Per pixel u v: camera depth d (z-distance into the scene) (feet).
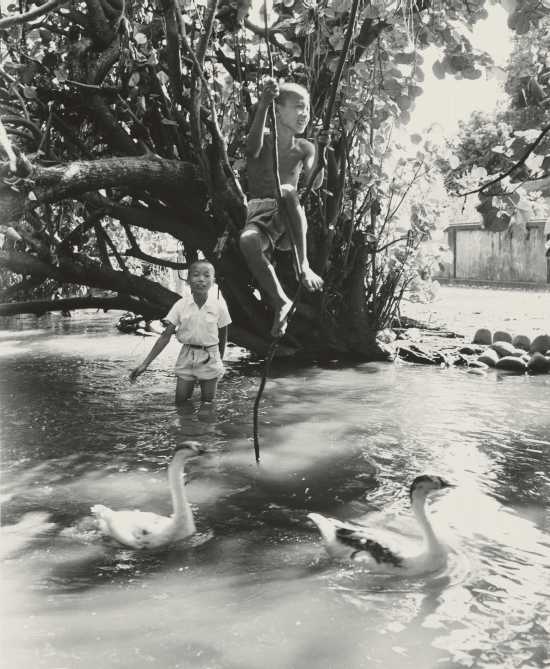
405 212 41.57
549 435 23.36
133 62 32.96
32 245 34.71
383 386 31.73
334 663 11.12
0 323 56.90
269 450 21.77
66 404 28.07
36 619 12.37
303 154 20.10
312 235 37.35
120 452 21.63
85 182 29.55
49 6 18.33
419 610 12.67
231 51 35.29
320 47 33.55
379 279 43.60
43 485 18.78
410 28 26.20
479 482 18.95
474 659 11.19
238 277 38.01
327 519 15.38
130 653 11.38
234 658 11.25
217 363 27.99
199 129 30.73
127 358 39.83
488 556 14.69
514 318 55.01
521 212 18.40
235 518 16.65
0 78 33.86
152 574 14.01
